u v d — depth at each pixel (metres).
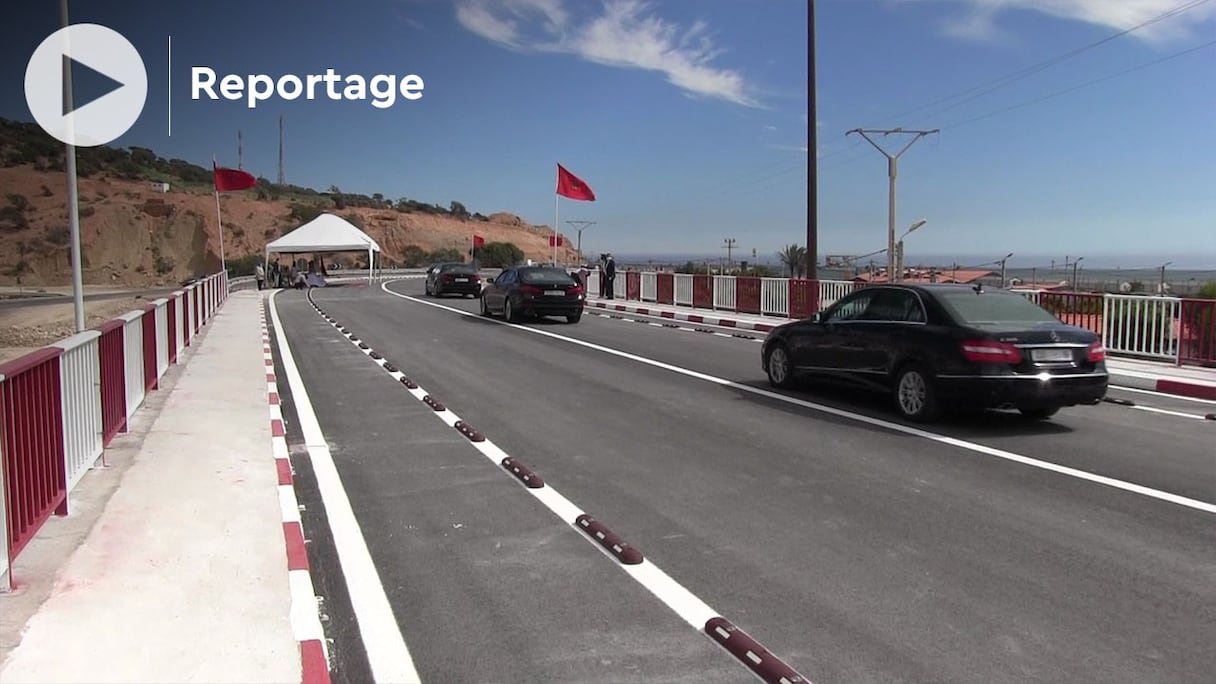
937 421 9.07
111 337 7.21
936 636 4.04
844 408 9.94
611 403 10.26
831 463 7.34
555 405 10.10
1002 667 3.73
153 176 92.81
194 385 10.64
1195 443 8.20
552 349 15.92
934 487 6.59
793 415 9.51
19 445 4.43
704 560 5.03
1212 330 13.06
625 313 26.89
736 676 3.65
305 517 5.84
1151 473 7.02
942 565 4.95
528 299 21.59
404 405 10.05
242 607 4.11
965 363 8.54
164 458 6.91
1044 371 8.41
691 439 8.28
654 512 5.95
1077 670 3.71
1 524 4.11
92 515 5.42
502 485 6.63
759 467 7.20
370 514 5.91
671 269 41.16
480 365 13.60
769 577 4.77
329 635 4.07
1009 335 8.48
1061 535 5.47
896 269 31.08
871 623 4.18
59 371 5.24
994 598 4.48
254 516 5.47
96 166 87.56
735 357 14.88
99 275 69.62
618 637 4.03
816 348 10.65
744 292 24.70
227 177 31.44
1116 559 5.04
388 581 4.72
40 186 76.69
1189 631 4.09
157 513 5.49
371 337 17.94
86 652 3.62
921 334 9.06
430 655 3.86
